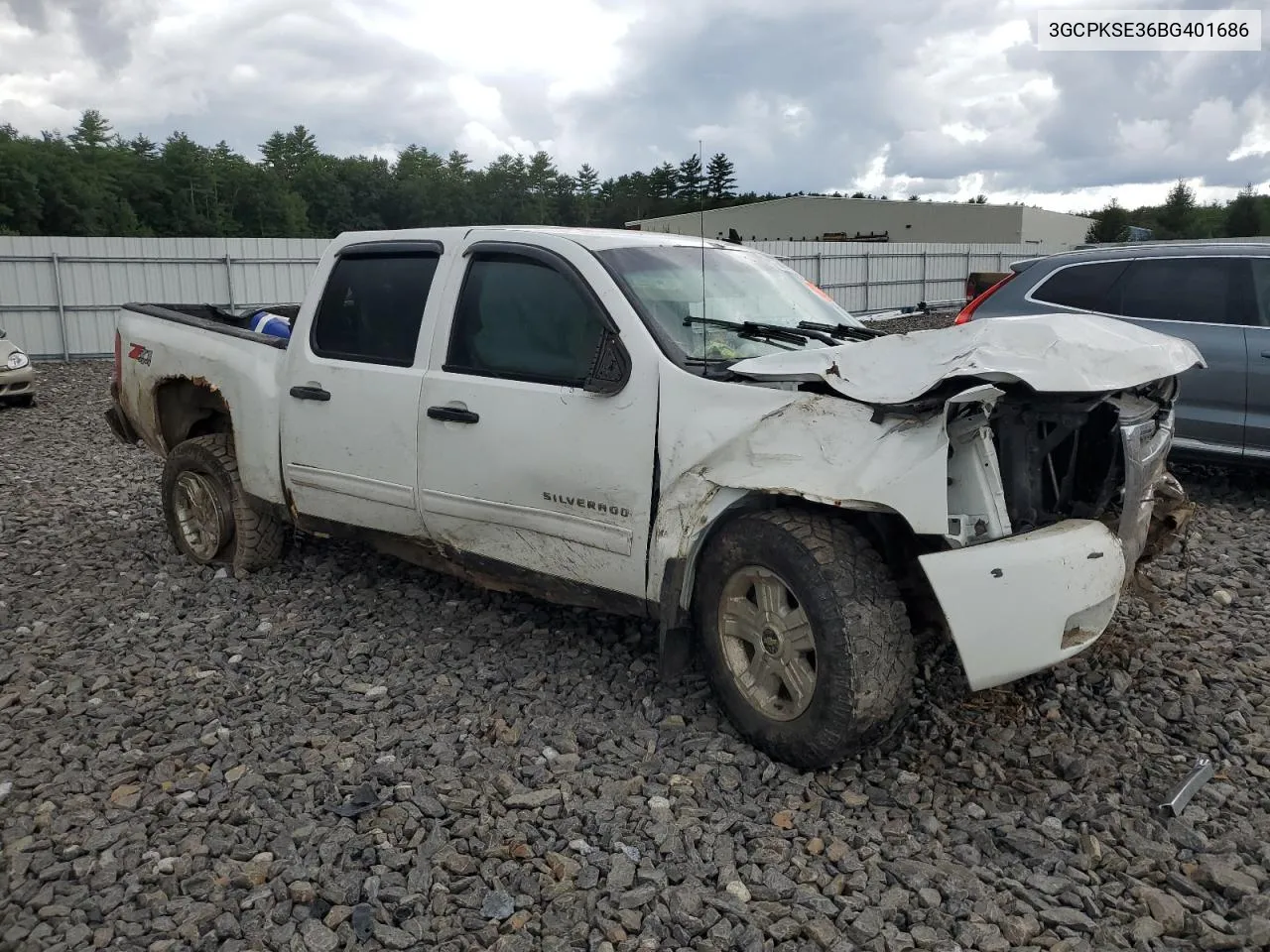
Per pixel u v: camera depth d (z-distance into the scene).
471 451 4.18
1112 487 3.64
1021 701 3.90
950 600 3.11
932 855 2.95
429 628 4.79
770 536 3.35
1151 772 3.38
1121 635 4.51
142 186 96.12
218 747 3.65
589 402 3.80
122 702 4.07
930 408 3.16
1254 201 83.00
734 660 3.59
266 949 2.58
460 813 3.19
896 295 33.41
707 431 3.49
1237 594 5.04
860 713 3.19
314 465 4.92
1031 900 2.74
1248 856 2.92
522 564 4.16
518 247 4.21
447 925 2.67
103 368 19.92
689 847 2.97
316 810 3.22
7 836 3.11
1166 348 3.57
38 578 5.73
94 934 2.65
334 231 111.44
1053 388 3.02
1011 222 61.53
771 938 2.59
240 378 5.22
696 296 4.07
